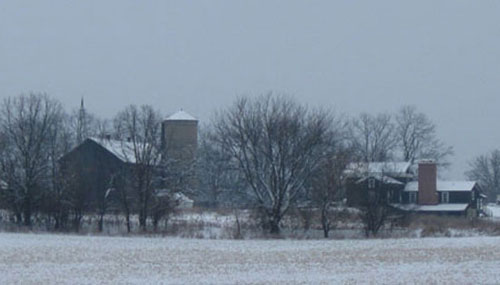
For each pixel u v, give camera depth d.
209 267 57.84
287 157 95.12
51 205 98.19
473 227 103.69
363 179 94.88
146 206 95.81
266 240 84.44
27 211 100.19
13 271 54.88
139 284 48.78
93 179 101.69
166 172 102.25
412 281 50.06
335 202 93.81
